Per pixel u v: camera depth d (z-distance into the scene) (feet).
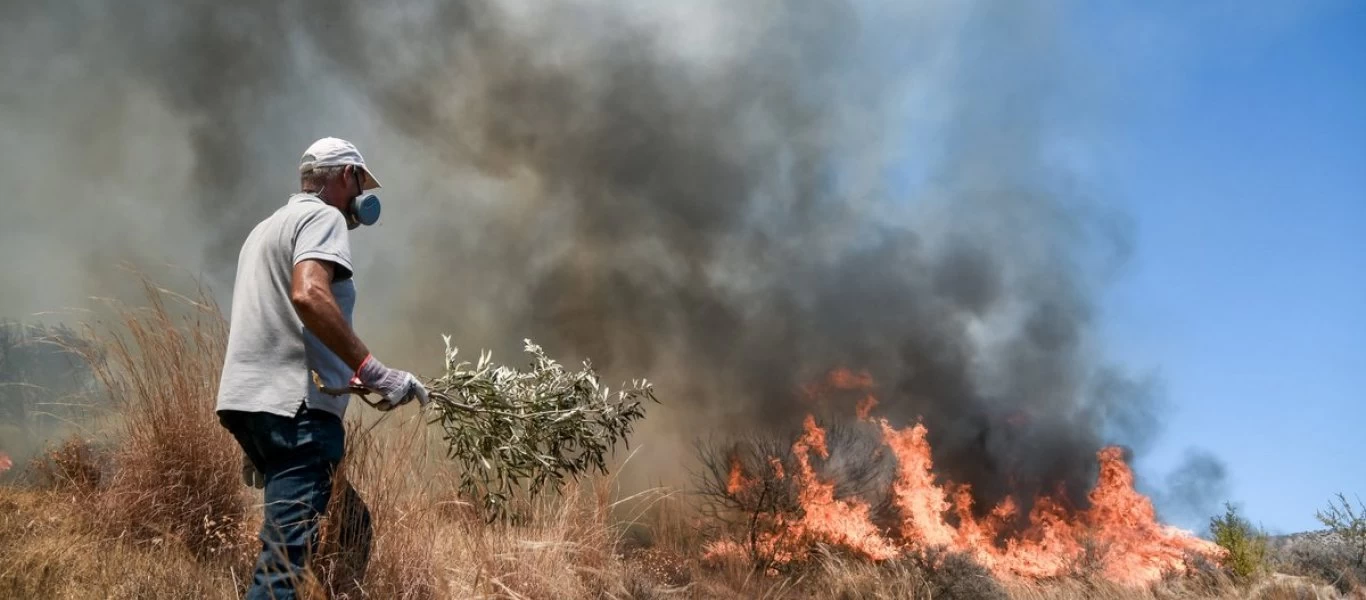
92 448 13.26
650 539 17.56
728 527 28.68
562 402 10.73
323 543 8.86
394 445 11.76
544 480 10.87
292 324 8.73
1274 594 28.43
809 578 24.31
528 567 11.67
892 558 22.97
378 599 9.92
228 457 12.72
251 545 11.76
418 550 10.80
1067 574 32.48
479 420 10.03
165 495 11.95
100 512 11.81
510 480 10.56
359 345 8.51
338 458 8.95
